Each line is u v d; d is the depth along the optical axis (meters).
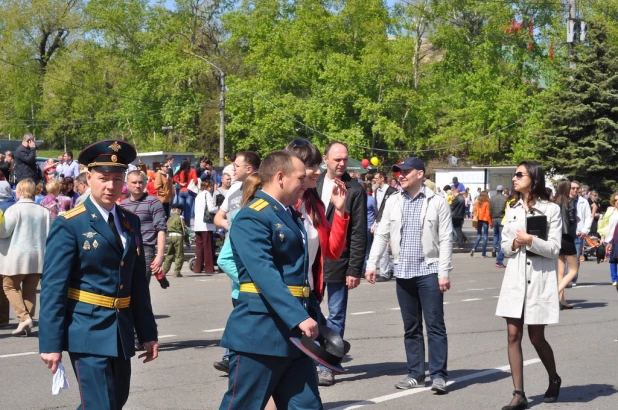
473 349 9.66
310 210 6.23
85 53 60.16
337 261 7.82
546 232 6.90
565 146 38.53
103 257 4.70
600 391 7.63
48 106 60.50
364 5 55.62
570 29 31.41
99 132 63.38
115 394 4.75
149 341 4.94
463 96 59.34
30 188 10.45
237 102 55.22
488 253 26.48
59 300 4.59
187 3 61.94
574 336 10.57
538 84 62.19
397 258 7.68
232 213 7.95
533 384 7.89
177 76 57.78
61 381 4.58
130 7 61.03
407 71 55.72
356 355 9.22
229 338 4.60
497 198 24.67
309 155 6.17
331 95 54.34
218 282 16.89
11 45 58.59
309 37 56.00
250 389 4.55
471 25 61.31
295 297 4.50
